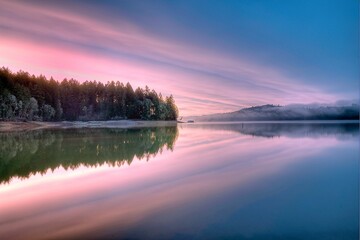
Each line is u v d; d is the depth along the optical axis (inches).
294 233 323.9
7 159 885.2
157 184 550.3
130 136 1765.5
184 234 324.2
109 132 2178.9
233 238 314.7
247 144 1244.5
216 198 449.4
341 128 2513.5
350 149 1040.8
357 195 457.4
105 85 5251.0
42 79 4291.3
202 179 585.9
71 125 3614.7
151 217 374.0
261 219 361.1
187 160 840.3
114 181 585.9
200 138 1596.9
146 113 5388.8
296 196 454.9
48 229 345.7
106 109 5128.0
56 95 4333.2
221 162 794.2
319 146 1139.3
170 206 414.6
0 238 325.7
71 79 4945.9
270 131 2171.5
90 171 700.7
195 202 430.9
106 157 915.4
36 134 1923.0
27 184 577.3
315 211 386.9
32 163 816.3
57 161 845.8
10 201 460.1
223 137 1641.2
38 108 4028.1
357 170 660.7
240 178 589.3
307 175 610.9
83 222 364.8
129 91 5403.5
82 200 457.1
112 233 331.6
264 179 578.2
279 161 797.2
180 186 530.3
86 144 1291.8
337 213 379.2
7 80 3565.5
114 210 404.5
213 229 335.6
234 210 394.0
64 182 588.1
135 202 437.7
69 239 320.8
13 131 2273.6
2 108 3221.0
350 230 329.1
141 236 322.3
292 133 1892.2
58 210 411.5
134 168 729.0
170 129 2723.9
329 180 563.5
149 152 1026.1
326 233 323.3
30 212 405.1
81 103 4891.7
